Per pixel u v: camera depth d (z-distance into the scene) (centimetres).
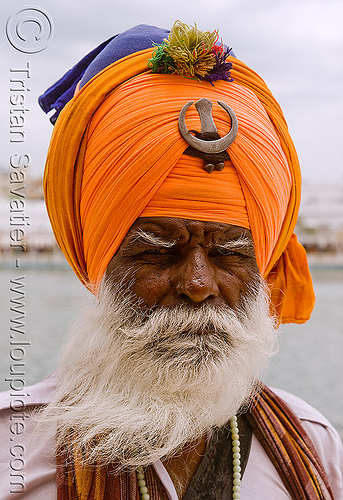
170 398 135
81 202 140
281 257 164
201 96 134
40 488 135
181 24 136
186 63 133
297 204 153
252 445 145
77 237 146
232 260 138
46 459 138
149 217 131
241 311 140
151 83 135
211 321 133
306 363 231
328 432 162
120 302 138
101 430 133
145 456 131
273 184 138
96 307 149
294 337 255
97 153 135
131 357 137
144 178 130
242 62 147
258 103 144
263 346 150
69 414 137
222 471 140
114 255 138
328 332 259
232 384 138
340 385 216
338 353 239
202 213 130
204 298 132
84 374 148
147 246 133
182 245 133
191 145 129
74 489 130
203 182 130
